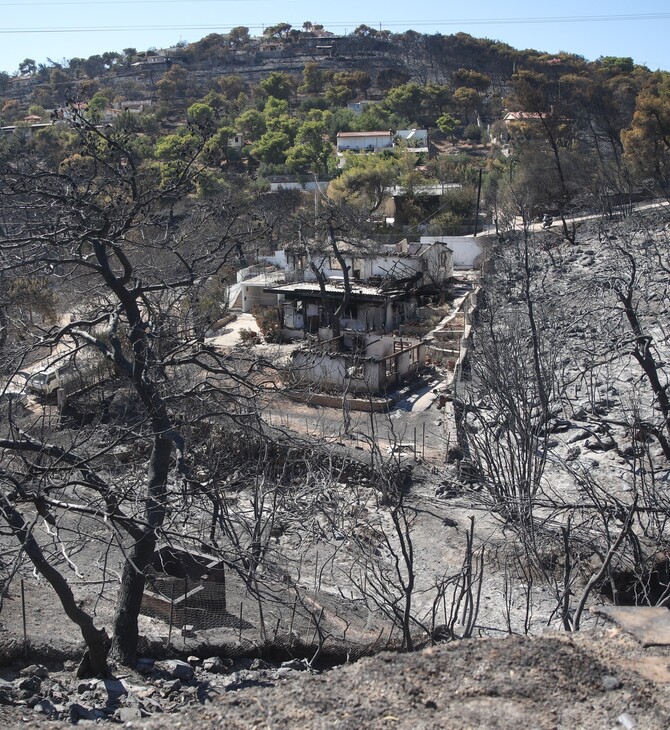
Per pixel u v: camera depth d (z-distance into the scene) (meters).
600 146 78.50
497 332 27.14
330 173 97.44
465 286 55.12
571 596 16.38
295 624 14.93
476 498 20.05
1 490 10.77
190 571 15.21
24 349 14.66
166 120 141.75
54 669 11.62
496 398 21.92
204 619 14.65
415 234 68.88
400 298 47.50
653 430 18.75
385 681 5.83
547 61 167.00
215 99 147.50
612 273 34.16
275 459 19.50
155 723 5.63
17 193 13.84
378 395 34.38
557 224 55.03
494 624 16.20
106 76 193.00
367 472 23.56
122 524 12.27
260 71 191.12
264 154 104.12
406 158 87.56
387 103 148.88
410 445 27.70
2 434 15.42
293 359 29.39
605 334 28.08
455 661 6.01
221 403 17.52
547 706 5.52
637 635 6.23
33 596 15.02
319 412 31.89
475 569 18.50
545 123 70.12
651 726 5.27
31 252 15.73
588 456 22.86
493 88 171.88
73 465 11.52
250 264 57.69
